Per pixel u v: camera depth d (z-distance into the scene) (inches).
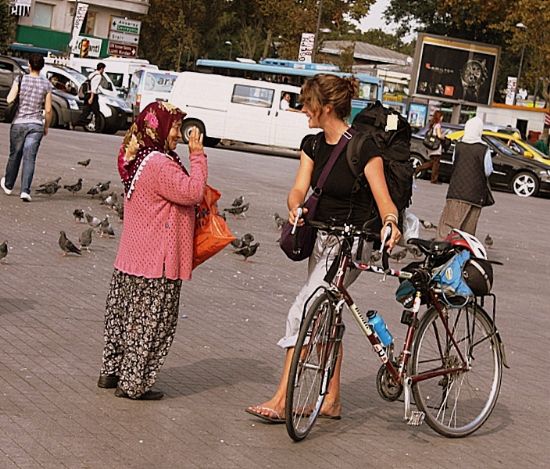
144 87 1905.8
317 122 314.8
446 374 328.2
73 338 390.0
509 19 2561.5
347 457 299.3
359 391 371.9
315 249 317.1
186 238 326.3
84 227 668.7
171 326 328.8
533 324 556.4
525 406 383.9
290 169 1453.0
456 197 683.4
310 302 313.0
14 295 453.1
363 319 317.7
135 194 322.3
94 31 3216.0
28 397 315.9
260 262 631.8
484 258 332.2
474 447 326.3
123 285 327.3
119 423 303.1
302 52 2468.0
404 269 326.6
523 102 3715.6
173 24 3366.1
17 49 3088.1
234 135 1801.2
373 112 323.6
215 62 2255.2
